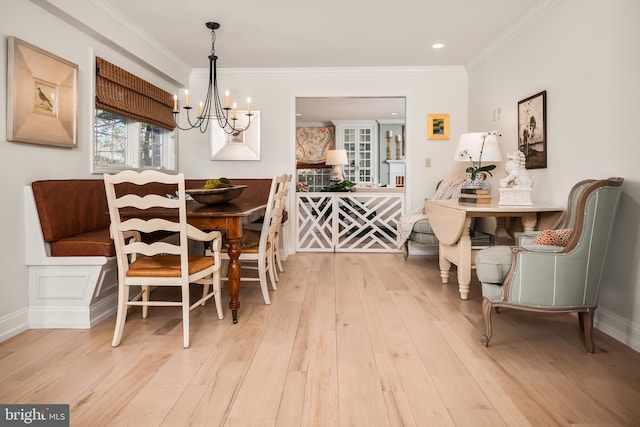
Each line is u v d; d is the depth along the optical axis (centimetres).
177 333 244
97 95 329
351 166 1001
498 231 375
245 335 239
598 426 149
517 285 213
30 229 255
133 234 270
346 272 408
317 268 428
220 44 413
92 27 308
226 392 173
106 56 343
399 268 428
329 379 184
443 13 337
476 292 333
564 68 293
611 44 243
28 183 262
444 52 440
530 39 343
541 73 325
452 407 161
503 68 397
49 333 247
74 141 301
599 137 255
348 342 228
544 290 211
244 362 202
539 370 193
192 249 461
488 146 356
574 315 277
